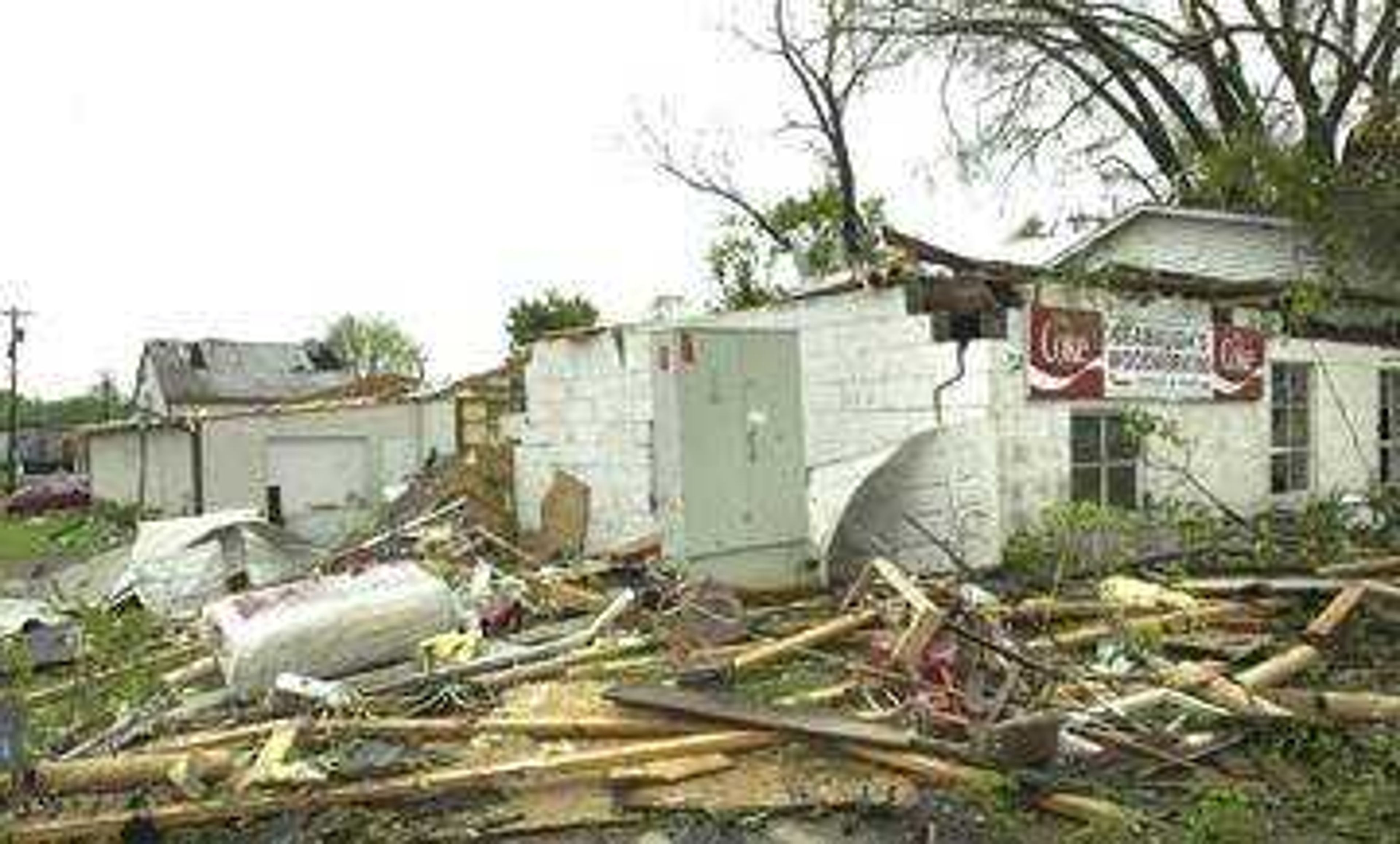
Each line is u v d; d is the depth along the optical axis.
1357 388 18.25
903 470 14.17
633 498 16.89
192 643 12.34
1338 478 17.83
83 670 10.49
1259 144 23.12
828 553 13.16
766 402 13.18
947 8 28.95
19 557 29.38
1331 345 17.75
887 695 8.44
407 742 8.16
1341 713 7.75
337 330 92.12
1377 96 24.25
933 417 14.05
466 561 16.59
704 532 12.63
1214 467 16.05
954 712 7.81
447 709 8.98
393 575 10.91
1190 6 28.55
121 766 7.59
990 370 13.58
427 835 6.66
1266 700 8.04
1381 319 18.80
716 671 9.11
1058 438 14.25
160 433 41.34
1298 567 12.55
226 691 9.96
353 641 10.20
